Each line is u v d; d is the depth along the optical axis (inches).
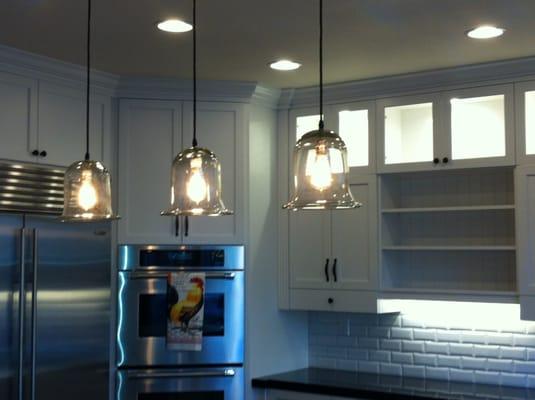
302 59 164.1
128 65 169.3
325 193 102.5
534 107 165.3
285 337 200.2
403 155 183.0
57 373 165.8
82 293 172.1
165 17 135.3
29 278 160.1
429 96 177.5
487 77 170.1
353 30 143.3
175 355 182.4
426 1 127.3
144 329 181.2
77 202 110.3
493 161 168.7
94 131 177.5
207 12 132.2
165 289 182.7
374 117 185.0
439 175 187.5
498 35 147.4
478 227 183.0
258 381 186.9
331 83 187.0
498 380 179.9
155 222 183.5
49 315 164.6
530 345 176.6
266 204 194.7
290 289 195.5
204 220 185.9
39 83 164.7
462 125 174.2
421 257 191.2
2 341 154.9
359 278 186.2
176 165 108.8
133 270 181.3
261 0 126.3
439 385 179.9
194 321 182.1
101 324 176.2
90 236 174.4
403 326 194.7
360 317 201.6
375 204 184.7
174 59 164.2
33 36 146.8
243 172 188.2
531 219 163.9
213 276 184.5
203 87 185.2
